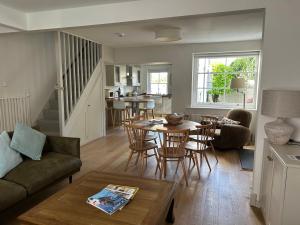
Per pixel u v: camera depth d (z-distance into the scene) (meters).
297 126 2.27
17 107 4.19
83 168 3.59
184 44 5.57
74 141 2.95
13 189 2.06
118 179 2.13
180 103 5.80
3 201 1.92
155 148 3.60
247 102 5.55
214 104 5.78
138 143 3.44
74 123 4.63
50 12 3.07
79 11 2.93
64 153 2.99
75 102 4.67
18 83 4.22
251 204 2.51
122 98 7.69
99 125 5.62
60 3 2.79
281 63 2.26
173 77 5.78
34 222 1.46
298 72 2.23
